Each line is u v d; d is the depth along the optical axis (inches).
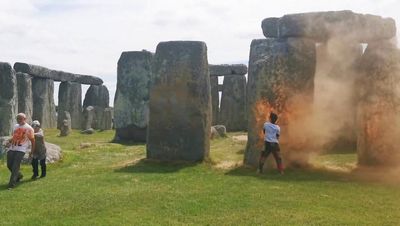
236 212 405.1
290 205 428.8
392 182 540.7
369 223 375.2
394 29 677.9
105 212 404.5
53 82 1424.7
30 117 1161.4
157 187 505.7
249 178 561.3
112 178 557.9
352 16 655.1
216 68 1446.9
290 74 650.8
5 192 484.1
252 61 668.1
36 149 569.9
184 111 688.4
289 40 658.8
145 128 1051.9
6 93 877.2
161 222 377.1
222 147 896.9
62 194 470.3
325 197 460.4
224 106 1435.8
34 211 409.7
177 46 698.8
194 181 542.0
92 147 882.8
